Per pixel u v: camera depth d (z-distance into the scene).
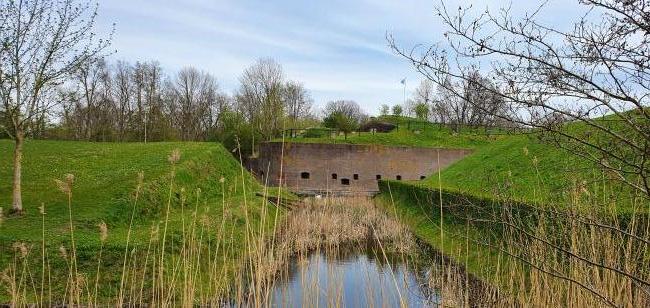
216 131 43.94
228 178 25.12
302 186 38.50
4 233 11.45
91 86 46.06
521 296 7.10
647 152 3.24
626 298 5.28
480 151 26.50
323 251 13.12
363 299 9.37
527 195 13.75
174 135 44.50
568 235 6.75
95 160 22.14
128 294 9.45
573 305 6.02
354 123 50.22
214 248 12.09
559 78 3.56
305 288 6.96
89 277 9.91
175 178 19.30
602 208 6.21
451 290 7.74
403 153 40.28
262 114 39.44
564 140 3.81
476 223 10.81
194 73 57.59
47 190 17.00
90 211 14.09
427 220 18.00
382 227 17.69
